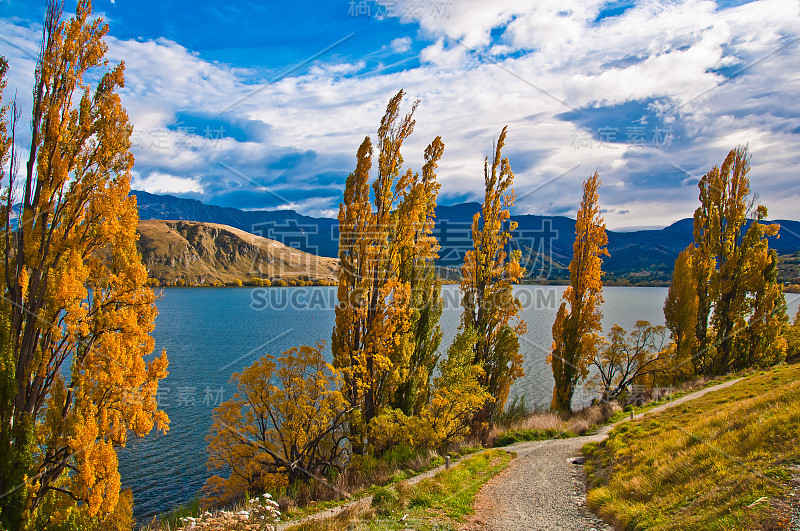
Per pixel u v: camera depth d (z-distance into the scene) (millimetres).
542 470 15719
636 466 12984
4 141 12648
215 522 10273
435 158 23078
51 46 13117
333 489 15617
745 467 9266
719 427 12906
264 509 12500
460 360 22156
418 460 17328
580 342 30562
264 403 19375
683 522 8164
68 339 12961
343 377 20312
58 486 13531
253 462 18312
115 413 13891
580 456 17719
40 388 13055
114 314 13930
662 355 36156
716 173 39062
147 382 14867
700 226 39531
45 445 12961
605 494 11625
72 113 13547
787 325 44062
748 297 38188
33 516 12281
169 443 32656
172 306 144125
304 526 10430
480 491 13211
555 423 25719
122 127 14047
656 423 18625
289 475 18438
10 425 11844
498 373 27062
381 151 22312
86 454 12750
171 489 25812
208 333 88812
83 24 13508
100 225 13758
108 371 13492
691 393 30547
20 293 12484
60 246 13125
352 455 18797
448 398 20344
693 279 36594
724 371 37594
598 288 30422
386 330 20641
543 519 10703
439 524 10070
